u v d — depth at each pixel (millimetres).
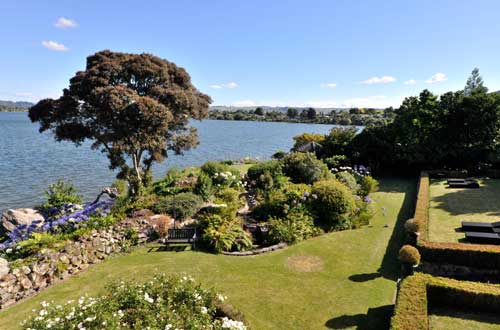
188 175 19062
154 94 14602
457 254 8898
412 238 9586
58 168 28406
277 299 7945
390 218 14117
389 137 23719
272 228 11812
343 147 24703
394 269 9445
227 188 15695
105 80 13562
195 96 17812
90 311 5562
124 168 14969
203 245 11344
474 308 6930
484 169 20531
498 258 8484
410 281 7293
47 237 9758
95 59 15031
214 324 5902
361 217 13477
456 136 22094
